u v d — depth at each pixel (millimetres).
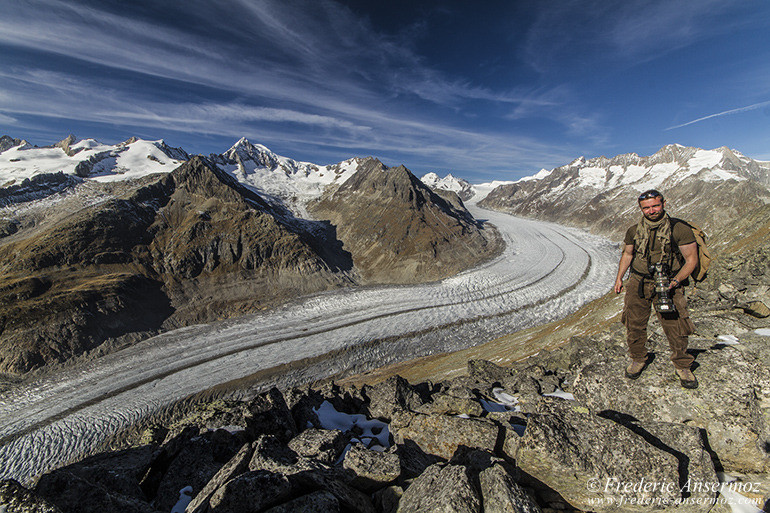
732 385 5293
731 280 12984
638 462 4535
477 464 5801
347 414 9828
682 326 5180
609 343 12023
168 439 9117
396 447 6863
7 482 3934
